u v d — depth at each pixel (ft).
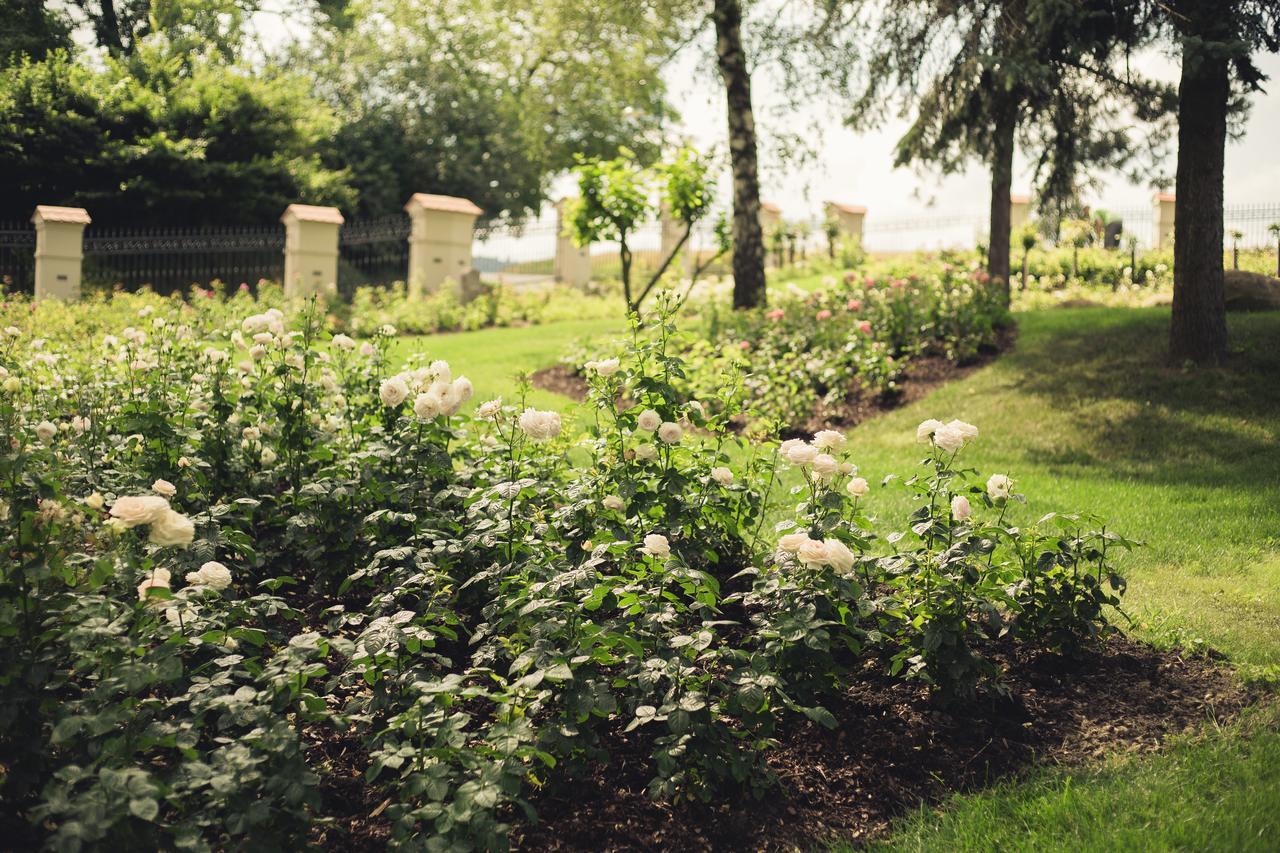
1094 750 12.11
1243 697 13.15
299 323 19.08
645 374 15.67
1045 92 41.06
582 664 11.00
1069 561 13.88
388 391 16.26
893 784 11.59
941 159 48.14
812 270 83.41
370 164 96.99
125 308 51.49
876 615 13.92
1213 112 30.68
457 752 9.82
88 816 7.98
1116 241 78.48
